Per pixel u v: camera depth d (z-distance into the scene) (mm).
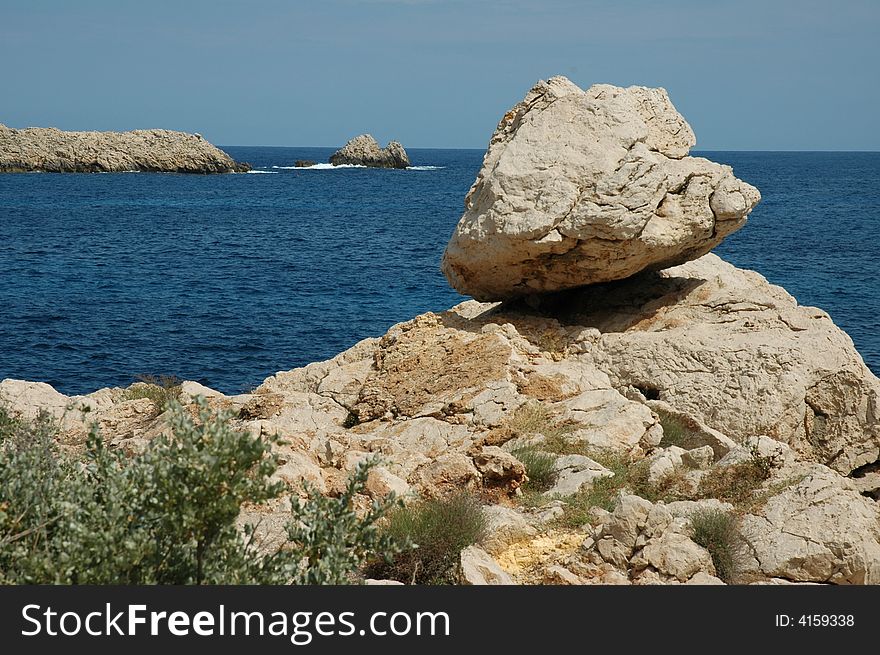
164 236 75375
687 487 13016
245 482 7164
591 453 14281
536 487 13508
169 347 35875
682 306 18047
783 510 11375
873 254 64750
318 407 17234
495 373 16281
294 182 162000
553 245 17141
